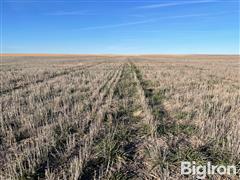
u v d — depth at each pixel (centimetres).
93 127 588
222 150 459
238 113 731
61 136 530
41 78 1603
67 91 1094
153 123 619
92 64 3638
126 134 559
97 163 419
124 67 2878
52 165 410
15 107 782
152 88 1209
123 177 377
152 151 453
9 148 481
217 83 1423
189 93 1018
